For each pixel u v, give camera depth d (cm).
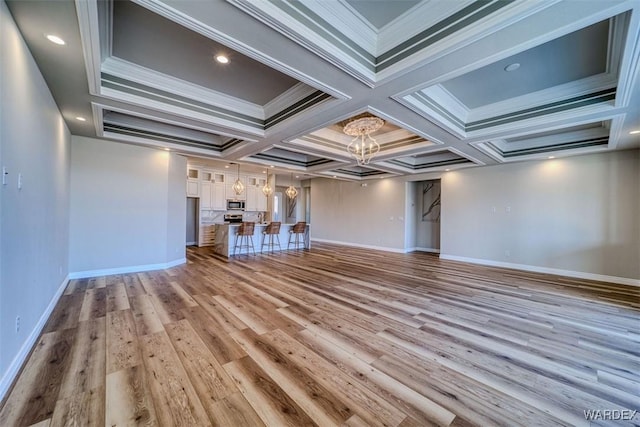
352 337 261
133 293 384
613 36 230
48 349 229
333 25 220
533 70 300
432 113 341
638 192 473
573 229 536
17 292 199
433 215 877
